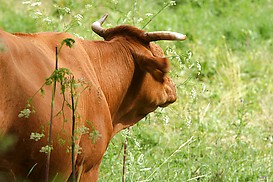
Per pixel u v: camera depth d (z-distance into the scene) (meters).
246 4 34.69
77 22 16.23
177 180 16.78
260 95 24.48
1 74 11.34
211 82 25.05
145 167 17.19
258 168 18.03
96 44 13.92
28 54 11.98
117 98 14.07
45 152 11.62
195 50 26.95
